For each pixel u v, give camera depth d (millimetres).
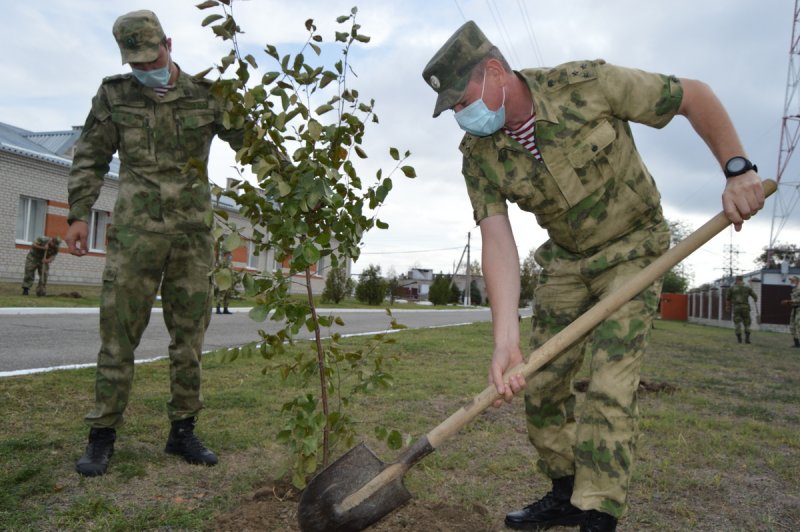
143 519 2557
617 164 2463
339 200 2600
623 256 2547
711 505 3062
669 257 2371
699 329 24641
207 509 2709
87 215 3334
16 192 19984
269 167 2521
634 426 2295
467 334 12422
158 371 5883
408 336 11211
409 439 2656
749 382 7691
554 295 2740
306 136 2672
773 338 20641
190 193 3336
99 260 23203
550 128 2408
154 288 3291
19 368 6078
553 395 2695
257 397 4973
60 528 2463
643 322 2398
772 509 3031
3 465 3107
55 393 4723
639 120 2455
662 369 8500
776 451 4148
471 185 2637
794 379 8266
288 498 2836
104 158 3408
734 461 3838
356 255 2836
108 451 3178
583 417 2338
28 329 9609
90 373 5602
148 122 3254
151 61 3035
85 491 2859
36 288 16984
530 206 2564
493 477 3373
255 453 3566
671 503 3072
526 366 2299
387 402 5156
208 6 2555
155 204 3258
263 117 2637
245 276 2654
